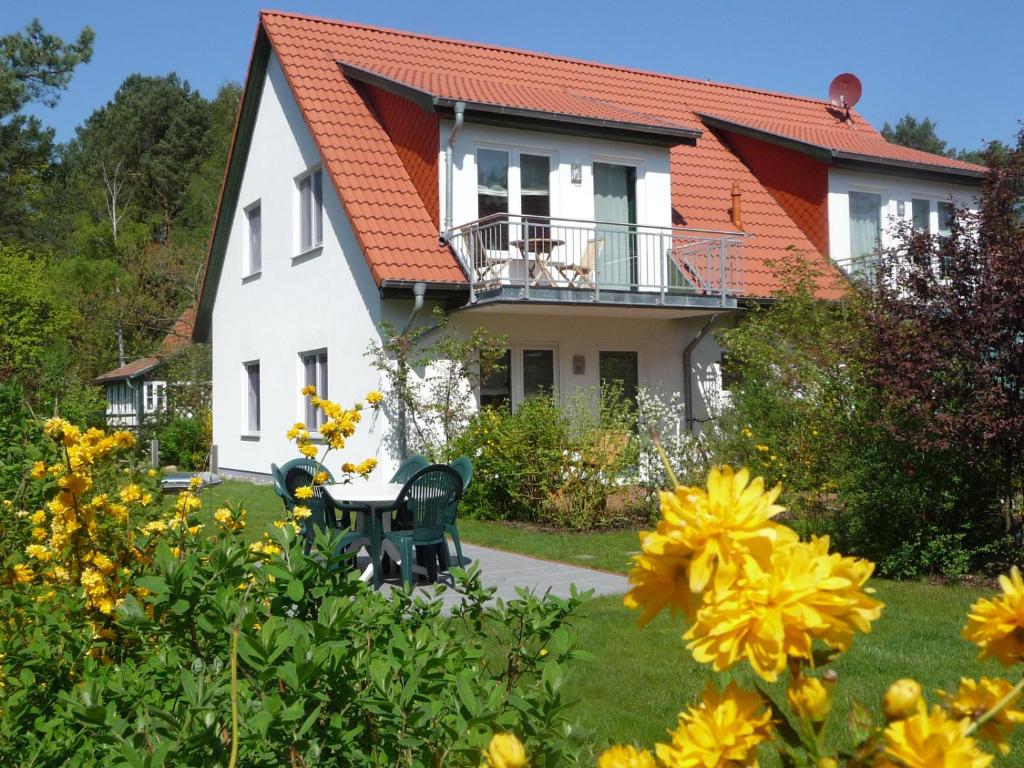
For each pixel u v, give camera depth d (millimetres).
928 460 8703
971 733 1316
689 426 17422
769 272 18172
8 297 28188
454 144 15398
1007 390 8281
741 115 22281
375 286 15383
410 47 19234
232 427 21125
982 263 8352
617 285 15898
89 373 35719
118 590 3662
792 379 12180
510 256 15758
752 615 1111
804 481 10523
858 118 24500
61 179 53094
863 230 19891
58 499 4012
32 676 3000
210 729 2219
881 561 8938
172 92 57812
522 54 20625
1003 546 8898
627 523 12812
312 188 17547
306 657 2301
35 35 39312
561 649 2713
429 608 3262
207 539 3830
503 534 11938
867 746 1175
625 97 20953
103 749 2547
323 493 8609
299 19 18656
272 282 19062
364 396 15758
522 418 13219
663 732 4629
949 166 19781
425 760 2420
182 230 51188
